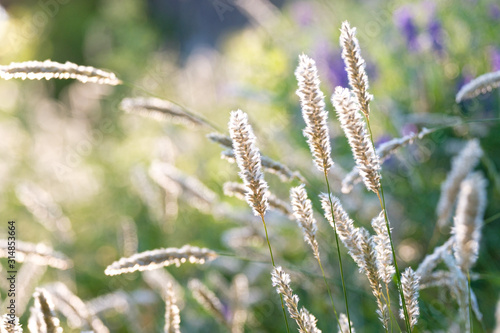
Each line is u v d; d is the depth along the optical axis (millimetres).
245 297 2619
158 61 9172
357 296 3064
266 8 6309
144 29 11531
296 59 5488
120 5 11695
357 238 1526
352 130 1468
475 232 1165
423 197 3764
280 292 1518
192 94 7668
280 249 3771
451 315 2297
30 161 6586
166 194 3936
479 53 4512
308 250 3500
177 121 2496
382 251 1537
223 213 3223
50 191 6078
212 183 4930
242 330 2758
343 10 6277
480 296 2869
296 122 4875
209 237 4520
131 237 3721
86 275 4273
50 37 15344
